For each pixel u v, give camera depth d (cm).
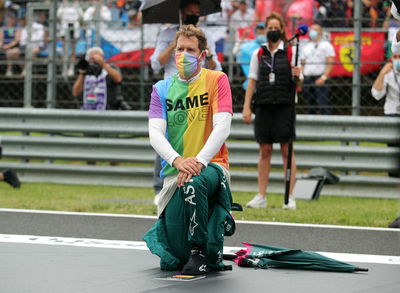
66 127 3700
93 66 3791
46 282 1580
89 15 4456
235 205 1745
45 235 2217
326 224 2514
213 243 1656
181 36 1719
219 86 1714
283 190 3406
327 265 1742
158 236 1727
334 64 3712
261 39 4038
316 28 3919
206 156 1648
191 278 1623
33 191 3397
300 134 3428
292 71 2883
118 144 3606
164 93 1738
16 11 4625
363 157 3381
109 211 2728
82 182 3644
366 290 1534
